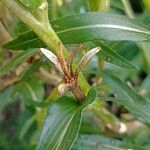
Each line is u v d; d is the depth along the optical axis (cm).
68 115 11
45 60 13
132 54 19
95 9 13
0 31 14
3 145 35
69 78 11
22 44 12
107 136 17
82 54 12
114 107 22
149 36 11
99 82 18
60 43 10
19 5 10
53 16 13
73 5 18
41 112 17
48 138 10
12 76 17
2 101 18
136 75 23
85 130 17
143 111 13
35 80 18
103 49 12
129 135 20
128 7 19
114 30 11
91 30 11
